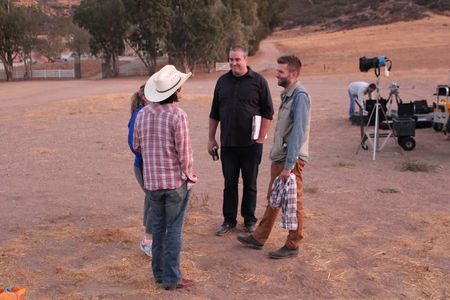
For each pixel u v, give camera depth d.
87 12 54.28
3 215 7.65
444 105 13.49
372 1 108.38
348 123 16.23
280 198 5.72
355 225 6.96
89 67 74.06
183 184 5.03
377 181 9.30
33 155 12.44
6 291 4.64
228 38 50.84
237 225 6.98
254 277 5.46
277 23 72.19
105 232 6.73
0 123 18.53
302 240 6.44
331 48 66.62
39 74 59.44
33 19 57.34
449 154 11.56
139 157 5.76
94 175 10.23
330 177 9.66
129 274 5.57
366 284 5.28
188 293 5.14
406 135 11.81
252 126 6.46
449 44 58.78
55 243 6.48
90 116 19.62
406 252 6.03
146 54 54.59
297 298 5.04
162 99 4.87
